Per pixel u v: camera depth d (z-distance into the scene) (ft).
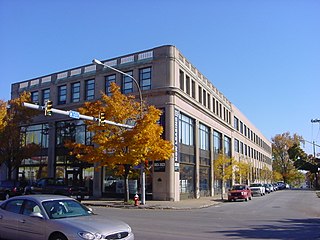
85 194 104.88
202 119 143.84
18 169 150.20
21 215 31.01
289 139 399.44
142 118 92.79
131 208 89.61
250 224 56.34
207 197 141.59
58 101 141.49
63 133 138.10
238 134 219.61
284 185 322.14
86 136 130.62
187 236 42.22
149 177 113.91
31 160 146.20
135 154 92.27
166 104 113.29
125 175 99.45
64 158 135.85
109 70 126.82
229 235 44.14
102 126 95.04
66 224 27.86
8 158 128.67
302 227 53.26
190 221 59.00
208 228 50.37
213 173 154.10
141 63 119.75
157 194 111.34
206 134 151.74
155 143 94.17
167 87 113.39
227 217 67.62
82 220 28.73
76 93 136.87
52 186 102.58
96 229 27.12
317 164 312.71
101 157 95.61
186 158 125.59
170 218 63.46
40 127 146.10
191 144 131.75
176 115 115.34
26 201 31.78
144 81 119.44
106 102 99.09
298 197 155.53
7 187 112.47
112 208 88.28
